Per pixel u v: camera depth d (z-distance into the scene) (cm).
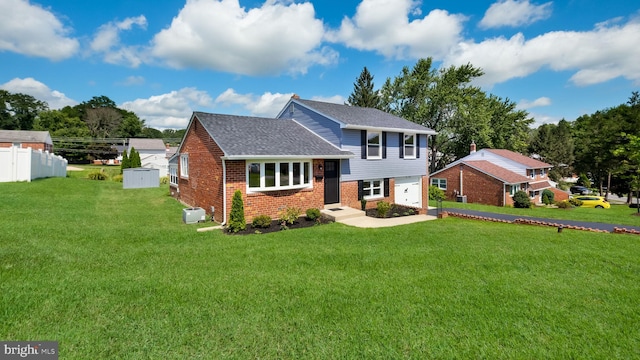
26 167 1898
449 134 3828
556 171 5203
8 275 552
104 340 381
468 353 383
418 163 2006
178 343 383
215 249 828
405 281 614
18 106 6369
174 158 1916
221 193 1216
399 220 1410
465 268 705
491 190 2917
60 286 523
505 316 479
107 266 648
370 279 623
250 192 1250
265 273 645
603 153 3731
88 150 5303
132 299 495
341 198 1595
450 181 3278
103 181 2777
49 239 801
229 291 543
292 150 1372
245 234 1051
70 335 387
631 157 2756
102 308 460
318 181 1480
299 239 976
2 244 726
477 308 504
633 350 398
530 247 920
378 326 439
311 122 1781
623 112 3612
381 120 1880
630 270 716
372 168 1730
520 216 1875
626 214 2322
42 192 1578
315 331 422
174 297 509
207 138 1368
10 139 3956
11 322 407
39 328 399
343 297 533
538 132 5509
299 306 495
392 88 4166
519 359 373
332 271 669
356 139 1648
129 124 7925
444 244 937
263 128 1573
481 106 3684
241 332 414
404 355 375
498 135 4041
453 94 3559
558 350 395
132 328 411
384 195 1816
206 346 380
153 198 1856
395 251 841
